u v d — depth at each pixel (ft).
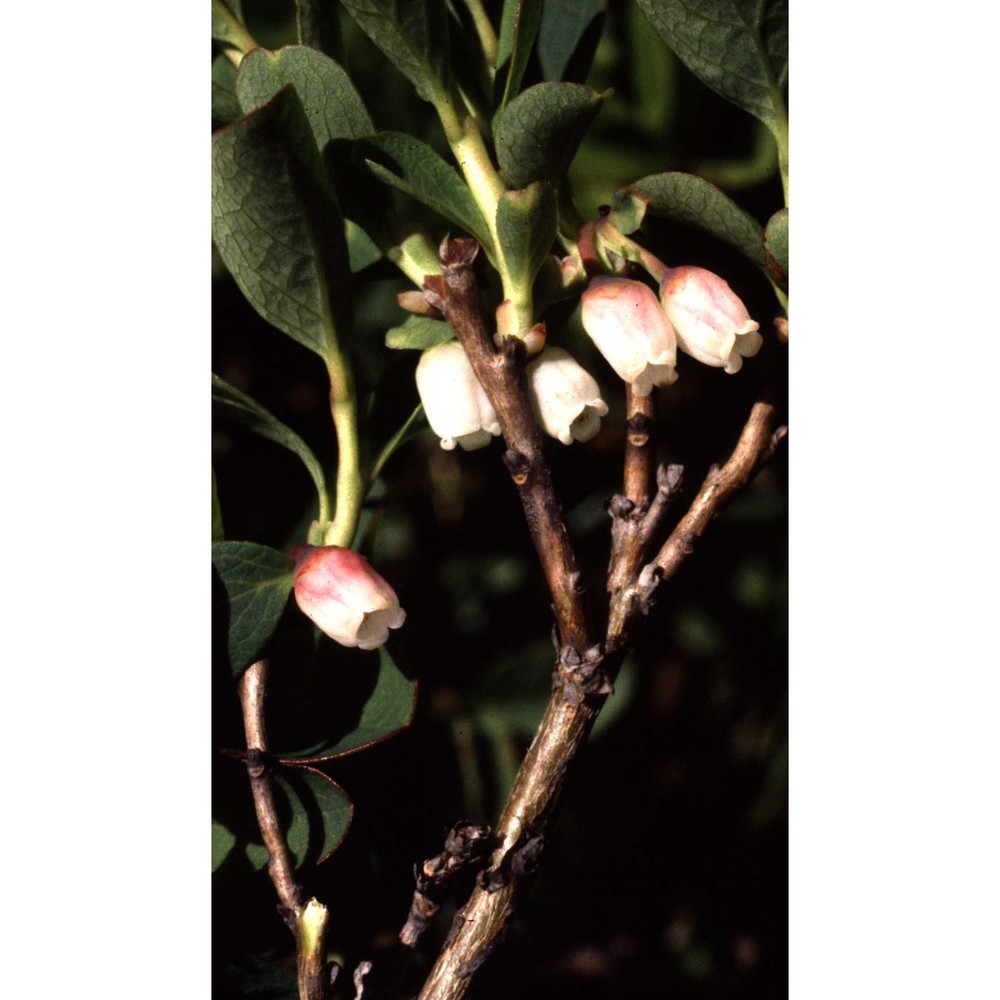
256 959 0.50
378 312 0.53
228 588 0.49
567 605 0.47
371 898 0.52
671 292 0.48
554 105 0.47
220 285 0.52
